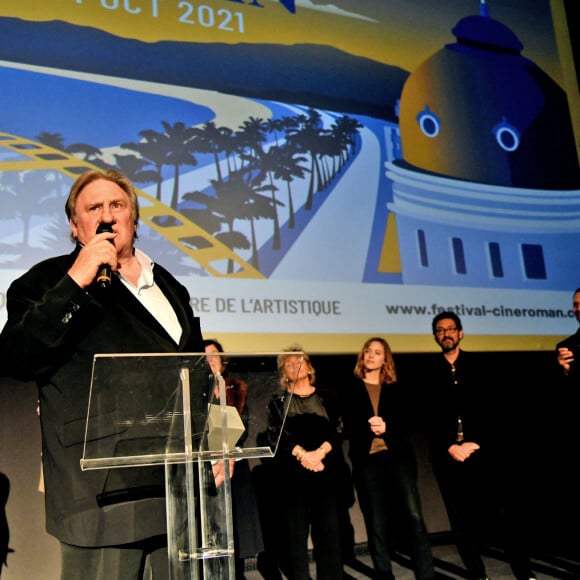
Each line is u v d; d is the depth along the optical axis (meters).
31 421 3.79
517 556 3.63
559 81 5.06
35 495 3.73
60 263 1.50
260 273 3.94
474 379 3.87
